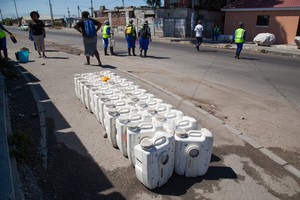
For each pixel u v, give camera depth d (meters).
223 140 4.02
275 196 2.81
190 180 3.03
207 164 3.06
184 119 3.36
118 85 4.78
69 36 28.89
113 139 3.61
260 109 5.60
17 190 2.58
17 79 7.39
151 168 2.68
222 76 8.71
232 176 3.13
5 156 2.88
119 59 11.56
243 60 12.56
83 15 9.00
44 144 3.75
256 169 3.29
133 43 12.84
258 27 23.28
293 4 21.03
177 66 10.32
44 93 6.18
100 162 3.36
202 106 5.70
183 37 28.22
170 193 2.81
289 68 10.59
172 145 2.89
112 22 40.38
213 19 30.89
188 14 27.86
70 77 7.68
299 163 3.53
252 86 7.49
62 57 11.41
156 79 7.96
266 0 23.64
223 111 5.44
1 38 9.78
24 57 10.05
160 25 30.33
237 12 24.41
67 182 2.96
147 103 3.84
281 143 4.09
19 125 4.35
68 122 4.57
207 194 2.81
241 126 4.70
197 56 13.55
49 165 3.26
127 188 2.88
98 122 4.57
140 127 3.07
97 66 9.45
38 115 4.80
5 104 5.02
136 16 34.50
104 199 2.71
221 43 21.69
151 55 13.44
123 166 3.28
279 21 21.88
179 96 6.21
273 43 20.89
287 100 6.25
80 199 2.70
